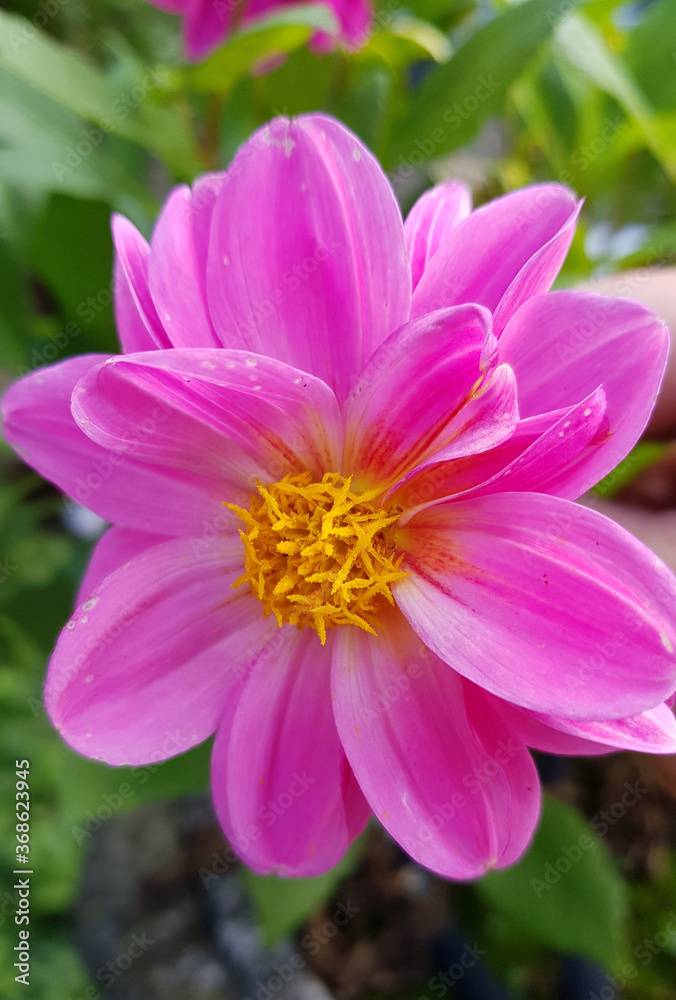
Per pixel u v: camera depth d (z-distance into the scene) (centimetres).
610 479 22
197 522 20
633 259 27
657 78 27
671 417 23
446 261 18
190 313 18
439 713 19
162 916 30
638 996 29
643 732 18
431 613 18
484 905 30
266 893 24
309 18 21
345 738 19
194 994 28
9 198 24
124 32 41
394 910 30
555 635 17
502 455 18
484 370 17
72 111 25
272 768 19
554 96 27
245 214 18
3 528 31
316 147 17
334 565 19
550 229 18
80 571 27
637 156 28
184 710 19
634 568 17
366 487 19
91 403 17
